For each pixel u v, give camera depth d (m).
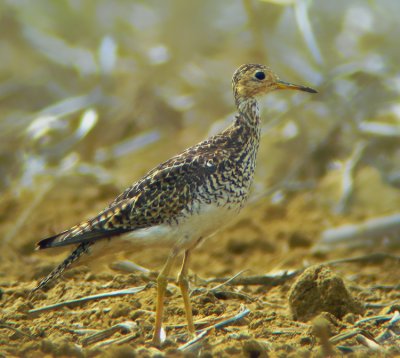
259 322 12.88
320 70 23.59
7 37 29.23
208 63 27.09
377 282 16.22
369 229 18.97
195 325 12.97
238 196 12.84
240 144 13.32
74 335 12.52
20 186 22.69
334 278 13.30
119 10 29.33
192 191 12.53
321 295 13.32
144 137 25.27
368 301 14.70
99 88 25.98
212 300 13.90
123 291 14.18
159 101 26.14
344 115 22.78
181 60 27.14
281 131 23.56
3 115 27.42
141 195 12.62
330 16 26.16
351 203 20.80
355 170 21.69
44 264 16.80
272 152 23.17
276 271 16.81
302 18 23.08
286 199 21.56
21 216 20.92
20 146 24.56
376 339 12.20
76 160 23.45
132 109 25.98
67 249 13.17
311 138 23.05
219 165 12.73
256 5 25.80
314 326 11.84
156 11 29.47
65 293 14.43
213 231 12.88
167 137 25.50
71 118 25.16
